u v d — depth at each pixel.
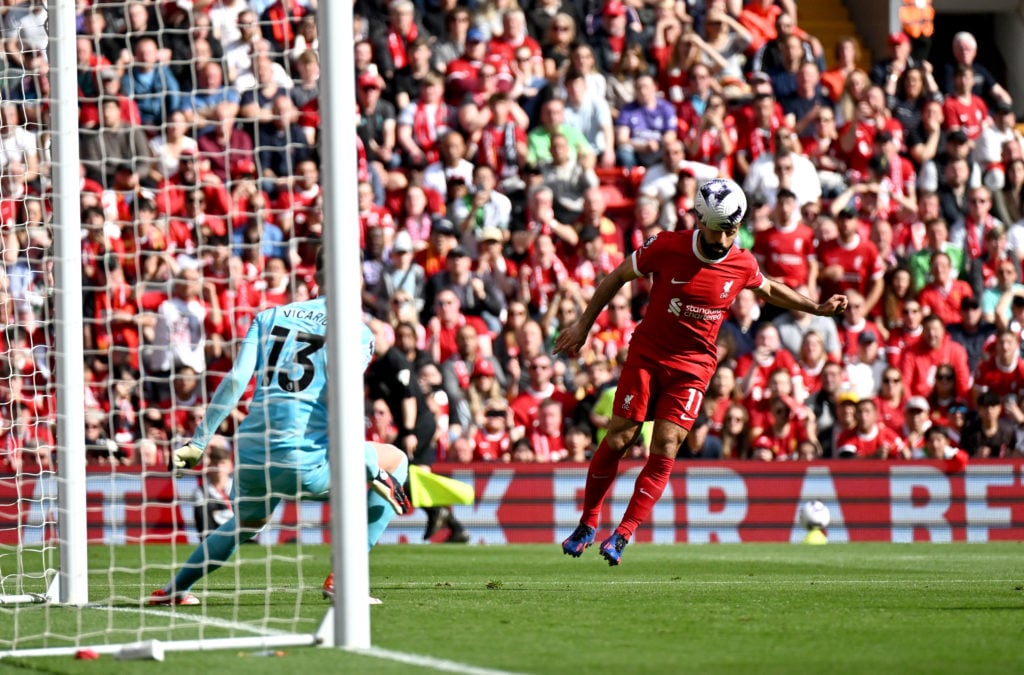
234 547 21.36
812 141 53.41
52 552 25.88
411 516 42.06
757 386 44.97
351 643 16.31
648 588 25.52
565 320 46.38
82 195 45.66
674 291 23.52
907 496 43.53
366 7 53.00
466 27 54.16
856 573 29.98
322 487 20.75
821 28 63.91
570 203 49.56
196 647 15.92
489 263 47.47
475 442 43.78
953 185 52.88
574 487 42.34
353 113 16.36
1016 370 47.22
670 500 42.94
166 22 49.41
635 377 23.91
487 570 30.67
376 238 47.03
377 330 36.00
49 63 22.67
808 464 43.38
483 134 50.75
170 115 48.94
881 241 48.97
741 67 56.44
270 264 45.72
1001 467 43.94
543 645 16.50
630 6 55.88
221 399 20.28
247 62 49.53
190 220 45.12
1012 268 50.16
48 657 16.11
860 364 47.44
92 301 44.75
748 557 35.56
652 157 52.34
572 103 51.78
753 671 14.42
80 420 22.62
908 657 15.56
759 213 49.88
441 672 14.23
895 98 54.81
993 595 24.02
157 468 41.41
